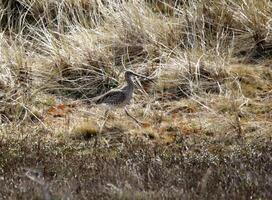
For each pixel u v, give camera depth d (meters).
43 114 20.48
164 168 15.71
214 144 18.33
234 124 19.34
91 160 16.84
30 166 16.17
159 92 21.41
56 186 14.34
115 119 20.16
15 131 19.42
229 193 14.01
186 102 20.83
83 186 14.45
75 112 20.62
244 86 21.34
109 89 21.77
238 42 23.05
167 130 19.48
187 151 17.81
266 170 15.66
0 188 14.44
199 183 14.42
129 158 16.95
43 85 21.75
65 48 22.62
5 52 22.55
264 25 23.08
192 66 21.72
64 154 17.59
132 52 22.78
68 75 22.14
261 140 18.61
